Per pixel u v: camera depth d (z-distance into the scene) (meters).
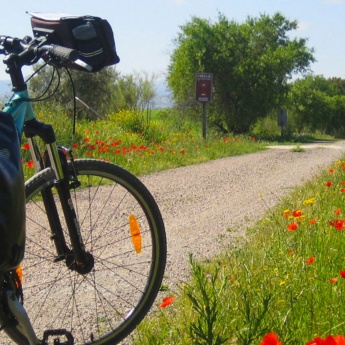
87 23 3.51
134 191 3.88
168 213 9.24
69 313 4.62
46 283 5.05
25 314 3.11
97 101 38.16
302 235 5.94
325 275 4.64
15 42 3.55
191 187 12.13
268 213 8.62
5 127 3.13
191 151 20.25
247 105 49.69
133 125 22.83
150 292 3.96
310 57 60.78
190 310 4.16
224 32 50.38
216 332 3.68
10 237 2.97
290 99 66.06
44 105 18.84
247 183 12.87
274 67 50.03
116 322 4.09
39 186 3.63
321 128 74.06
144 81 32.50
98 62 3.56
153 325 4.21
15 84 3.51
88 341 3.96
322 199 8.45
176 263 6.21
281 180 13.39
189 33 50.28
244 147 24.41
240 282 4.51
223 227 8.13
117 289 4.98
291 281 4.40
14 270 3.16
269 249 5.48
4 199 2.94
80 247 3.69
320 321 3.86
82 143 16.50
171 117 49.75
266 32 52.81
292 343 3.52
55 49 3.32
